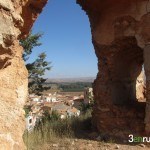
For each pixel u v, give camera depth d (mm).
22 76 5113
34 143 8484
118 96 10641
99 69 10523
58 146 8500
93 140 9328
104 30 10336
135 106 10609
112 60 10336
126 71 11203
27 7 5379
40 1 5566
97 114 10289
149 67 9047
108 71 10391
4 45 4270
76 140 9211
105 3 10133
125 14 9719
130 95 11508
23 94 5098
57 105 35312
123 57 10750
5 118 4652
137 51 10773
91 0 10344
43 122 12133
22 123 5016
